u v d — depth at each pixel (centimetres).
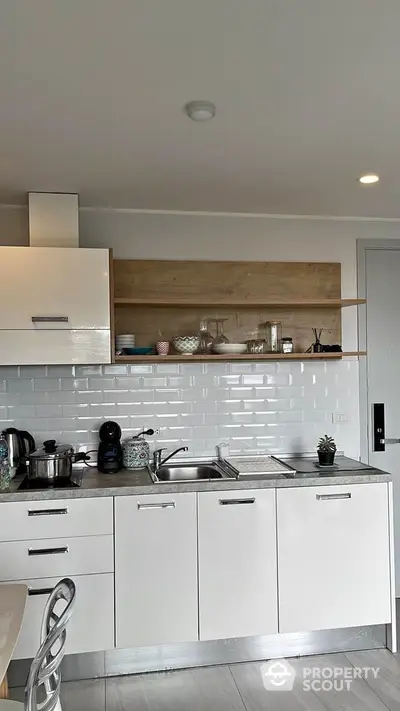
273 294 346
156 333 335
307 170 269
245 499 279
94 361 291
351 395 356
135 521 271
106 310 293
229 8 141
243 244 345
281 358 327
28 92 186
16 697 254
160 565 272
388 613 292
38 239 297
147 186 290
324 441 323
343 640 296
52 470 279
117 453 311
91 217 330
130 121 210
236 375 343
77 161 253
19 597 175
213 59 166
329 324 352
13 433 306
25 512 262
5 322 284
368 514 291
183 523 274
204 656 281
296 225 351
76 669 271
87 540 266
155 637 271
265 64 170
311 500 286
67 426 326
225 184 288
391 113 207
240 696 252
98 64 168
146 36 154
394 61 169
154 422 334
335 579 287
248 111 203
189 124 214
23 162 253
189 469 325
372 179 283
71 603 145
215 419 340
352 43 159
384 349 362
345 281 356
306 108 201
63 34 152
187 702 248
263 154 247
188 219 339
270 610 281
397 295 363
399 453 361
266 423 346
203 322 332
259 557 280
